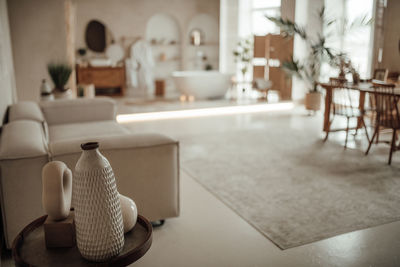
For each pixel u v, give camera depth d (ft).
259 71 26.45
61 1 20.02
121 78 29.94
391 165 12.48
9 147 6.98
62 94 17.62
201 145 15.53
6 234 7.05
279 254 7.21
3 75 12.07
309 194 10.19
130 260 4.25
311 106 21.89
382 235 7.89
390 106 12.08
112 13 30.71
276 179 11.40
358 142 15.49
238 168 12.50
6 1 18.74
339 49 13.85
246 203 9.65
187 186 10.97
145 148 7.76
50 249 4.45
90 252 4.10
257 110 24.16
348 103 16.90
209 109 24.09
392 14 12.04
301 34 14.34
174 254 7.27
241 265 6.86
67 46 20.48
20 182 6.93
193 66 34.04
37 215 7.14
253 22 27.20
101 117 13.69
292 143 15.66
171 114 23.00
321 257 7.07
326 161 13.09
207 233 8.13
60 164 4.46
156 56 33.24
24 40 19.70
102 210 4.05
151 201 8.08
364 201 9.64
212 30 34.17
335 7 13.38
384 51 12.45
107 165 4.14
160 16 32.86
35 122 9.66
